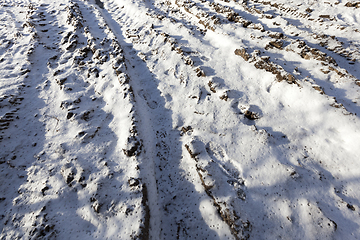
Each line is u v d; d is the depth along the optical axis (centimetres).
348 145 538
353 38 896
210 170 554
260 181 520
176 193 570
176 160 641
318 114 609
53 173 595
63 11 1426
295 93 670
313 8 1138
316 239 419
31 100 823
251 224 452
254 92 741
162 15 1270
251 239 433
